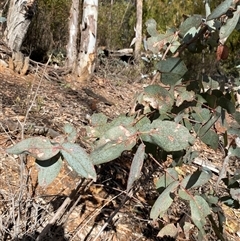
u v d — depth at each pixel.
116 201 2.37
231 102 1.31
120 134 1.08
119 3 9.26
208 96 1.36
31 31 6.45
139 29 8.05
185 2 8.52
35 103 3.71
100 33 7.88
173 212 2.28
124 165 2.59
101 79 5.88
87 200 2.31
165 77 1.25
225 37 1.07
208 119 1.36
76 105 4.12
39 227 1.87
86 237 2.07
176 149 1.09
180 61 1.23
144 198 2.45
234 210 2.80
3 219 1.85
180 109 1.39
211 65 4.86
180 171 2.84
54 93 4.45
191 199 1.18
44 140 0.98
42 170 0.98
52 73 5.45
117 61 6.86
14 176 2.30
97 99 4.73
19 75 4.89
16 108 3.41
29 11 5.38
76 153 0.96
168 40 1.37
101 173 2.45
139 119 1.26
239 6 1.06
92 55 5.72
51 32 6.68
